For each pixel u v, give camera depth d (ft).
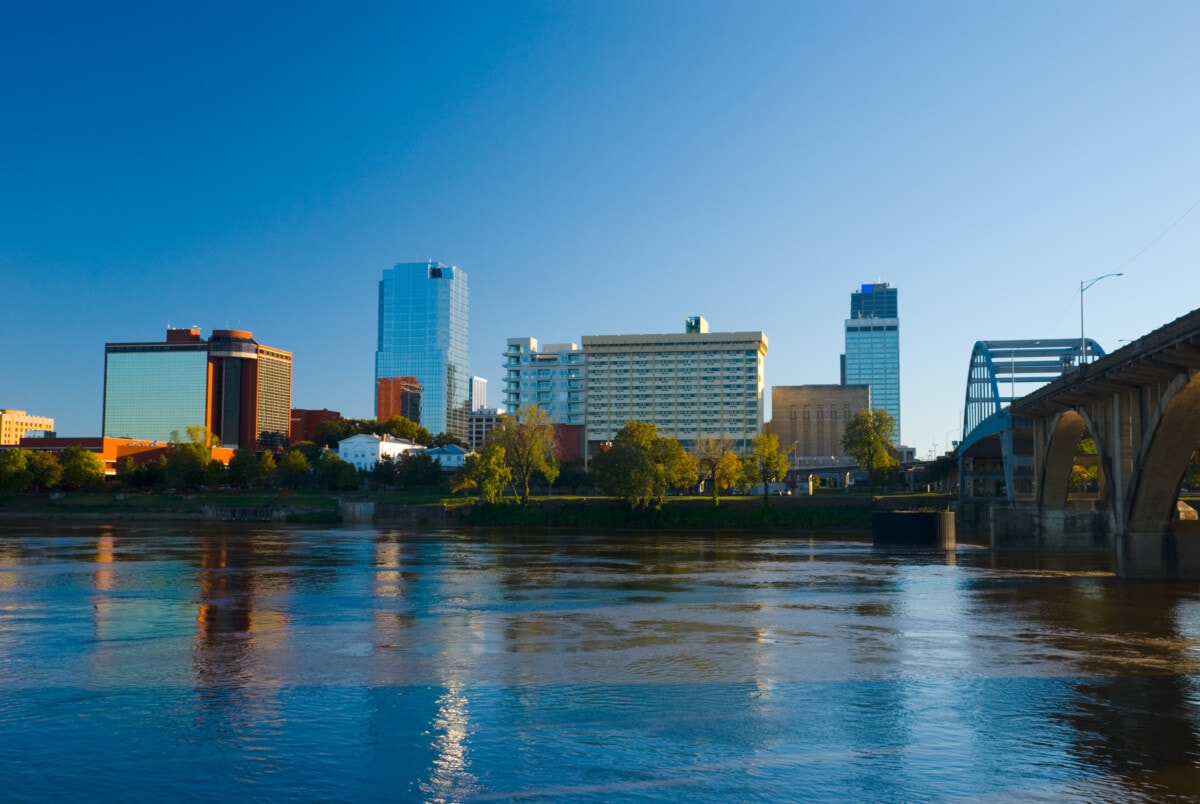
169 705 97.55
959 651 129.70
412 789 72.38
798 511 527.40
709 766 77.61
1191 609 176.14
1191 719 92.43
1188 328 180.04
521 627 151.12
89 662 120.88
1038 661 122.42
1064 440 343.05
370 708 96.37
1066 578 239.09
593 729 88.53
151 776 75.46
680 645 133.90
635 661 121.70
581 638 140.15
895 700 100.22
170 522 613.93
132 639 138.62
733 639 139.23
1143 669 117.19
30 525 556.51
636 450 530.68
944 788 72.38
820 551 345.51
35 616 163.22
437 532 485.56
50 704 98.07
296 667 117.50
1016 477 427.74
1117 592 205.77
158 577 233.35
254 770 76.84
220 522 615.57
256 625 152.76
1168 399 206.80
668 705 97.81
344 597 191.72
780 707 96.99
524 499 582.76
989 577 240.94
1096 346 444.14
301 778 74.90
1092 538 352.90
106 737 85.97
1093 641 138.62
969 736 86.33
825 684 108.06
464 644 134.51
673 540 416.87
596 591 204.64
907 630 148.87
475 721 91.35
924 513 372.38
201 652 127.85
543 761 78.95
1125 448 243.81
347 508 623.36
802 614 167.63
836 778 74.64
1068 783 73.31
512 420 594.65
